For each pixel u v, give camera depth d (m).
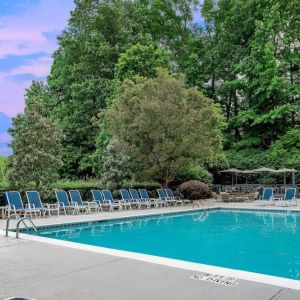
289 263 8.13
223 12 39.31
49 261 6.59
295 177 30.47
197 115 21.48
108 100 30.14
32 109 17.83
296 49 34.41
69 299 4.56
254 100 36.22
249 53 36.56
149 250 9.84
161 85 22.08
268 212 18.38
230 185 30.50
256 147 36.47
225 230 13.20
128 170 21.94
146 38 35.12
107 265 6.27
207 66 38.47
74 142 33.75
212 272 5.77
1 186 16.80
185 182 24.66
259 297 4.56
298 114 35.00
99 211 17.72
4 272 5.85
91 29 36.16
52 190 17.52
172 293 4.76
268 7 34.97
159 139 21.30
